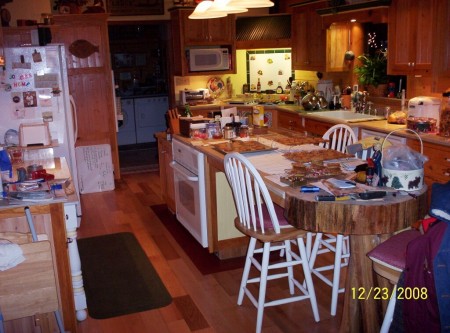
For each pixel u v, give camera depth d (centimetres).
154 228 447
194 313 296
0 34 330
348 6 497
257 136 377
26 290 234
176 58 670
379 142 284
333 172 263
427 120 404
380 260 219
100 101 598
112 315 297
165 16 684
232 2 309
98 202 537
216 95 705
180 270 357
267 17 659
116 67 884
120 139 859
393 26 460
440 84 409
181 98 680
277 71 703
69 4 573
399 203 219
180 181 419
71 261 286
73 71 584
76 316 288
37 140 406
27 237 246
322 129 513
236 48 669
